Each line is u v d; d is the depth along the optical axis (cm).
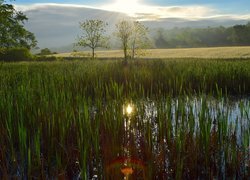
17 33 3222
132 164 506
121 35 3575
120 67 1689
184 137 555
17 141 624
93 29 3978
